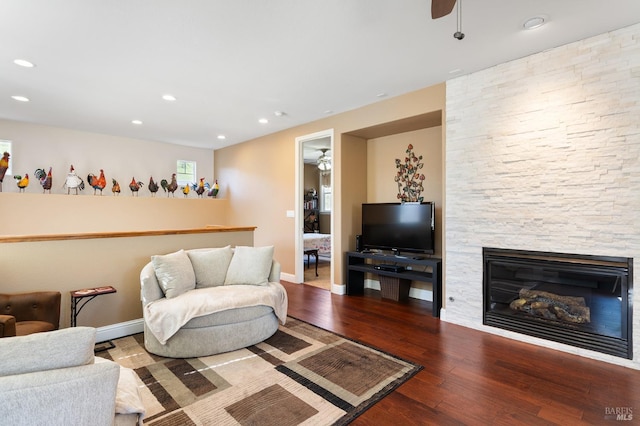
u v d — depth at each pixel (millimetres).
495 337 3137
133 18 2340
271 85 3635
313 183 9750
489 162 3234
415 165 4590
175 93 3867
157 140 6504
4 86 3639
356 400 2078
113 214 5672
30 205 4922
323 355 2721
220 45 2740
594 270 2672
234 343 2785
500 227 3176
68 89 3725
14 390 990
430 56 2963
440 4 1568
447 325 3457
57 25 2422
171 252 3553
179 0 2133
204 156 7348
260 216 6180
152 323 2596
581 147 2719
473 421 1882
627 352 2539
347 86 3670
